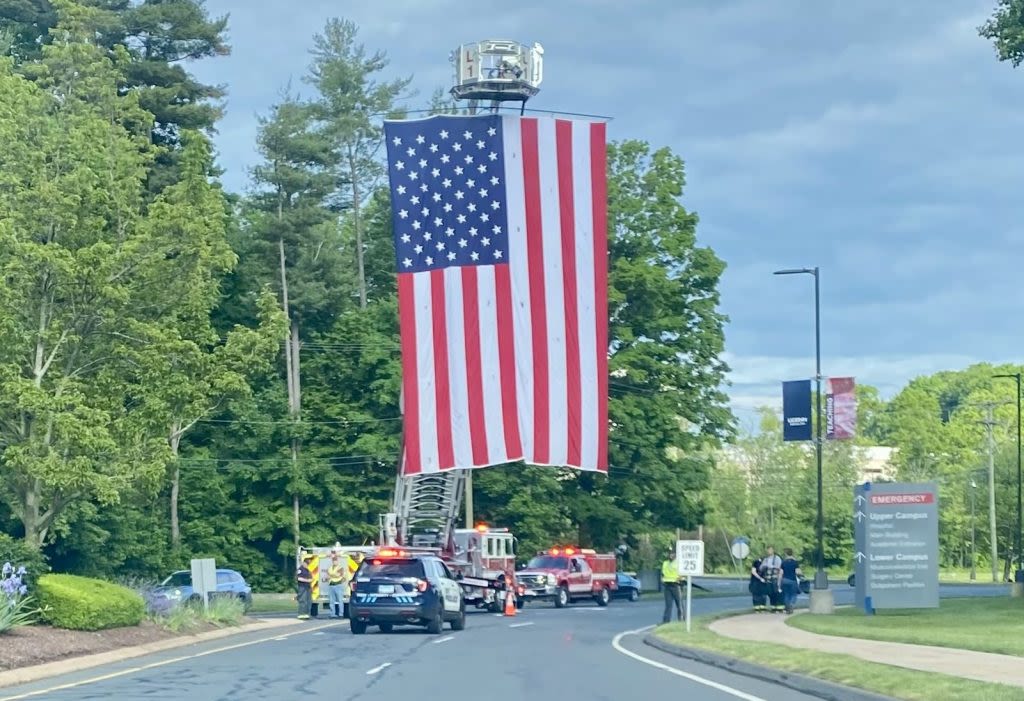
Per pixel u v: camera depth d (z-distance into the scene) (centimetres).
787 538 10594
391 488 6581
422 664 2142
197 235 3148
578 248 4075
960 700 1460
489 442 3975
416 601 3030
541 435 4000
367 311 6806
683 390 6625
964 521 11425
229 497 6481
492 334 4012
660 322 6475
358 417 6500
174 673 1959
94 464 2967
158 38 6562
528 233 4053
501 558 4647
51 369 3086
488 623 3744
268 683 1789
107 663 2214
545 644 2712
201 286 3180
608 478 6450
